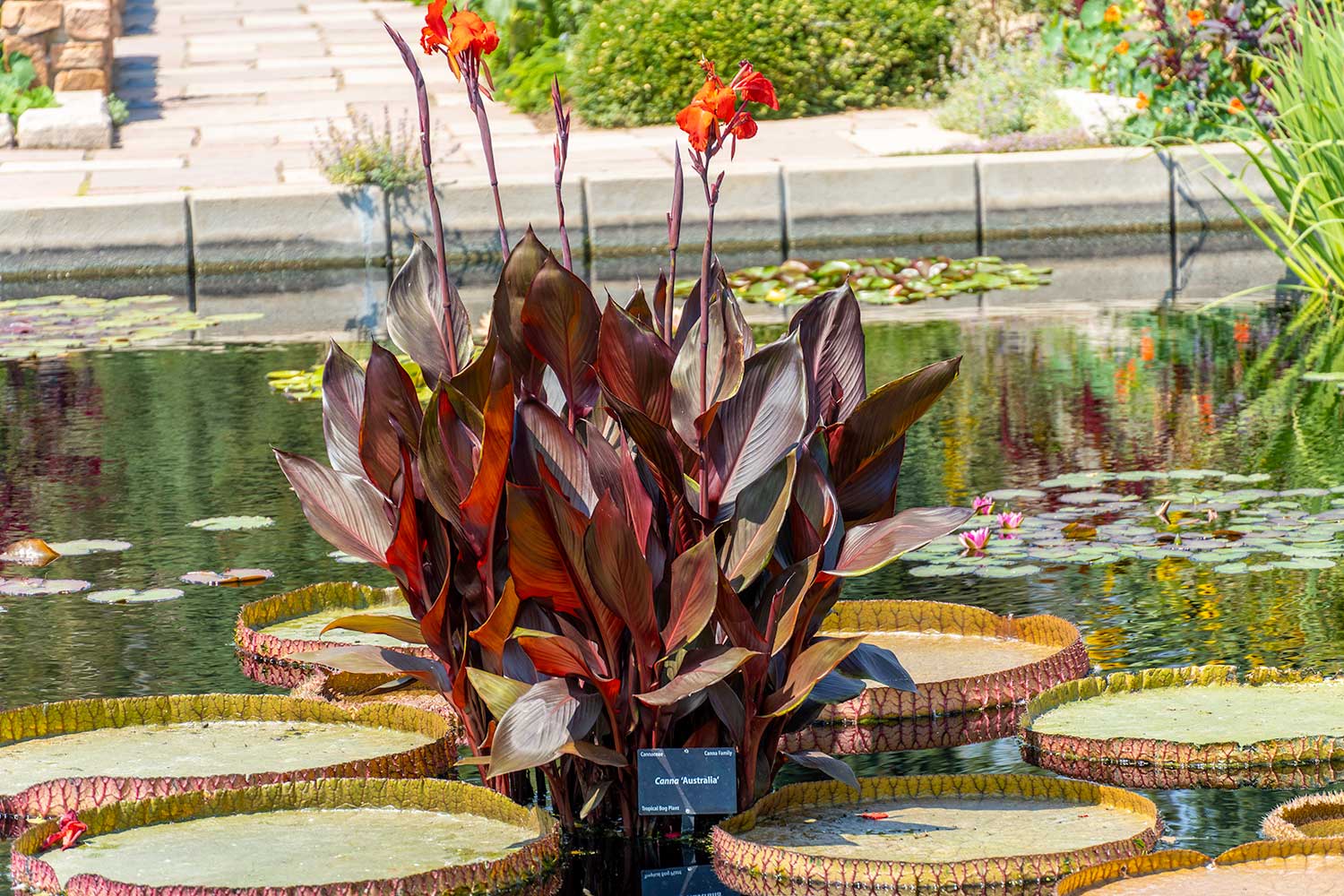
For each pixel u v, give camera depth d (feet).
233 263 36.81
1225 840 9.14
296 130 44.91
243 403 23.40
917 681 11.64
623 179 37.09
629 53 46.19
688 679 8.77
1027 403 22.29
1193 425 20.71
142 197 36.29
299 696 11.63
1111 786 9.80
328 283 35.35
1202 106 38.70
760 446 9.11
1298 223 31.53
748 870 8.69
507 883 8.41
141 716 11.17
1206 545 15.49
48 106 45.14
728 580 8.82
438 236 9.77
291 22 66.95
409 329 9.93
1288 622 13.26
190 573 15.48
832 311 9.82
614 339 8.99
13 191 37.45
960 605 13.16
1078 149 39.50
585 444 9.36
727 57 46.39
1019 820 9.10
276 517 17.52
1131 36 42.65
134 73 54.80
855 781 9.37
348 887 8.08
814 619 9.46
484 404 9.29
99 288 35.40
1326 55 29.73
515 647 9.34
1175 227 38.40
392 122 46.29
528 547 8.66
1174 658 12.50
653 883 8.84
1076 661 12.07
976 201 38.19
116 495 18.58
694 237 37.63
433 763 10.30
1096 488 17.79
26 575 15.60
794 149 41.37
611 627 9.00
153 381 25.29
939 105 47.47
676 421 9.05
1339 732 10.39
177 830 9.13
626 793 9.43
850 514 9.65
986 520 16.63
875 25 48.29
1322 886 7.89
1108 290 31.83
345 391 10.31
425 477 9.02
